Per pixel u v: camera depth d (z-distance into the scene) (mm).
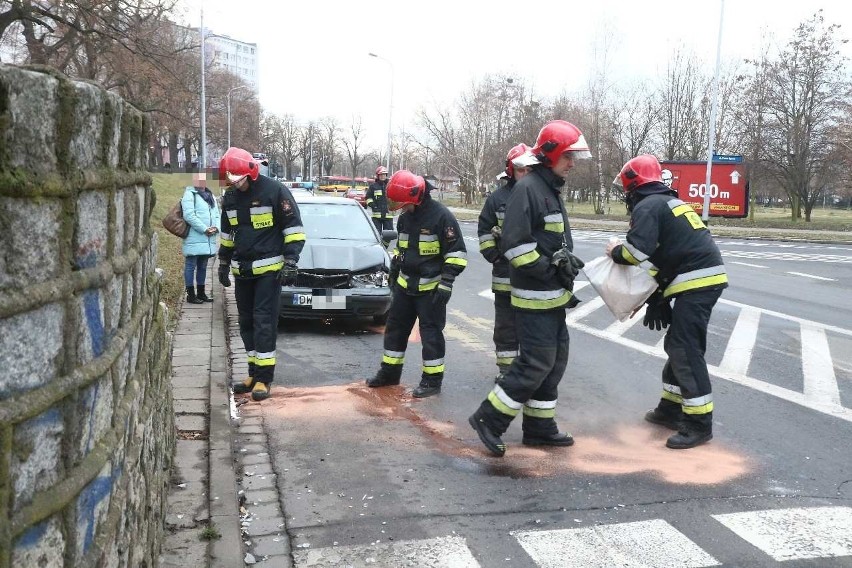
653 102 46156
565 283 4992
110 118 2230
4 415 1564
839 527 4145
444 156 63625
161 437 3721
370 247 9492
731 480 4789
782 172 41000
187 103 35375
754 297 12914
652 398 6648
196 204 10109
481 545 3900
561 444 5387
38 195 1718
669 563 3732
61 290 1817
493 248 6715
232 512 4062
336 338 8938
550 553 3822
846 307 11898
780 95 39125
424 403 6348
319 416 5949
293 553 3795
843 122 38031
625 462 5098
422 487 4633
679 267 5473
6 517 1573
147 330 3166
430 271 6449
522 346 5094
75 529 1904
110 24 22578
